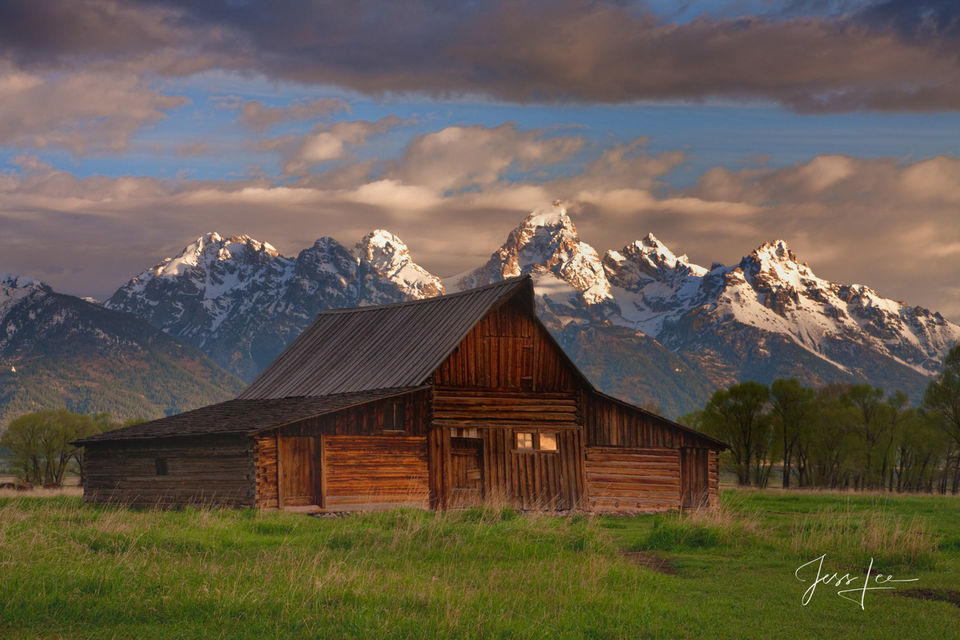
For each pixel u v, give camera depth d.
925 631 16.64
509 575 20.47
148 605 16.33
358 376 49.75
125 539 23.30
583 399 49.66
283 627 15.45
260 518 31.12
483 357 47.62
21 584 17.16
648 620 16.81
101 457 50.47
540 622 16.17
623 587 19.70
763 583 21.02
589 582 19.52
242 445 42.16
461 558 23.08
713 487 51.53
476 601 17.38
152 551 21.97
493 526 27.14
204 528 27.47
